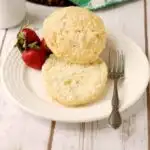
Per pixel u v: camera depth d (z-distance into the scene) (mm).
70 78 466
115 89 450
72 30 485
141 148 420
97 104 444
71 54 483
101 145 424
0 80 491
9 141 430
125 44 518
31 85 478
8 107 466
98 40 485
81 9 507
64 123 446
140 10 620
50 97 458
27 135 436
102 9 622
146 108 461
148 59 531
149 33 576
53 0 624
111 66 493
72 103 438
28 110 431
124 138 430
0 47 548
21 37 501
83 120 419
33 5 628
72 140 431
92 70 479
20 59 499
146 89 480
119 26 590
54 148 424
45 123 447
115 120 416
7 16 565
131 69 483
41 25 589
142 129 438
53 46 489
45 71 478
